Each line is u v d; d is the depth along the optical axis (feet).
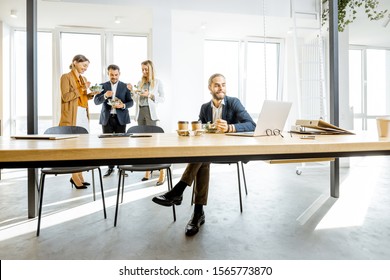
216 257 5.64
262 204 9.09
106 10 14.88
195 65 18.34
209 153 2.98
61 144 3.26
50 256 5.67
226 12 15.29
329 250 5.94
